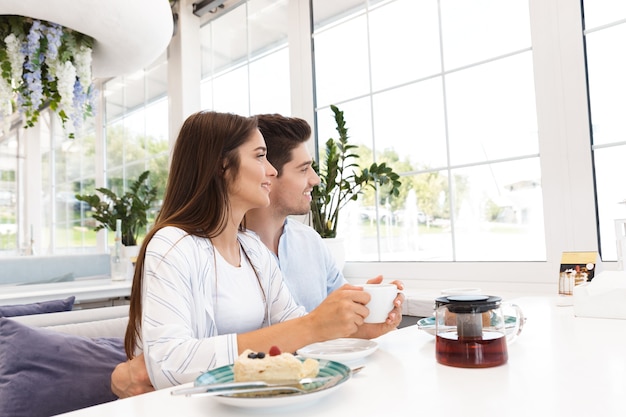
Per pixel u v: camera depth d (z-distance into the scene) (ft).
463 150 6.81
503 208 6.41
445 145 7.00
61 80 8.60
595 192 5.54
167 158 12.28
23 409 3.92
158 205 12.42
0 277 9.77
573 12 5.66
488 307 2.24
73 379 4.10
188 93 11.04
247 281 3.28
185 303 2.70
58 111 9.63
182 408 1.78
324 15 8.54
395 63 7.59
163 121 12.44
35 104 8.66
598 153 5.56
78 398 4.05
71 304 6.34
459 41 6.86
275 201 4.25
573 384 1.88
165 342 2.46
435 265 6.91
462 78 6.83
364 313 2.55
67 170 17.19
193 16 11.19
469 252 6.72
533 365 2.18
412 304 5.84
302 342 2.49
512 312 3.57
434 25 7.12
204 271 2.94
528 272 5.98
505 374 2.06
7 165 19.33
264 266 3.54
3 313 5.66
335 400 1.79
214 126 3.17
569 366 2.14
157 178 12.64
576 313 3.52
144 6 8.26
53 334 4.35
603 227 5.52
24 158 19.17
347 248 8.18
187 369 2.37
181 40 11.02
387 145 7.69
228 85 10.61
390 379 2.05
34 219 18.60
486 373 2.09
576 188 5.61
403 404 1.72
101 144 14.99
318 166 7.75
